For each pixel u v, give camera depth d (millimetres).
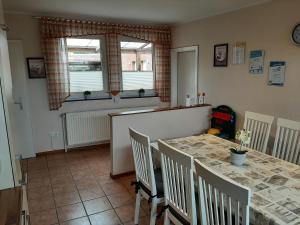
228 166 1939
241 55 3566
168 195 1874
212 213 1406
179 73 5129
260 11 3232
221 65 3920
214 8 3588
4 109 1370
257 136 2672
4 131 1391
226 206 1349
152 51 5016
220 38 3900
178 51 4887
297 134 2287
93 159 4070
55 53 4023
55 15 3939
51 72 4035
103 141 4723
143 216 2508
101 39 4500
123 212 2570
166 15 4043
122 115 3188
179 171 1647
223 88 3949
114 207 2658
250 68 3457
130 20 4414
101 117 4523
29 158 4129
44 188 3082
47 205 2701
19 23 3791
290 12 2887
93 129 4484
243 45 3523
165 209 1921
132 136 2158
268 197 1473
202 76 4371
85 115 4363
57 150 4387
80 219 2455
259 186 1610
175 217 1834
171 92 5207
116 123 3172
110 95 4699
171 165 1725
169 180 1808
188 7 3539
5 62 1569
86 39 4383
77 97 4492
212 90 4180
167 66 5031
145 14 3955
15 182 1459
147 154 1979
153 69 5062
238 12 3545
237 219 1219
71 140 4336
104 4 3346
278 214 1303
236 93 3725
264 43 3234
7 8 3516
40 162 3953
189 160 1490
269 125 2531
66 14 3910
